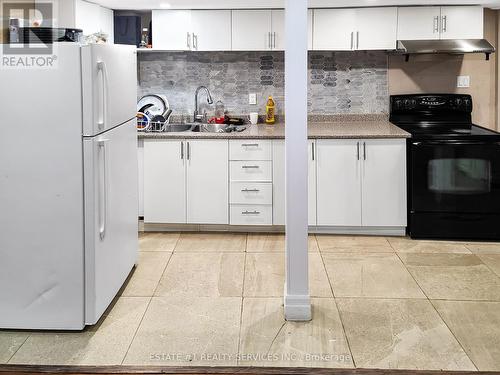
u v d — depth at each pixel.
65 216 3.17
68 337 3.22
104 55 3.32
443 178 4.84
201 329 3.31
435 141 4.82
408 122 5.61
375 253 4.60
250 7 5.21
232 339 3.19
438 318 3.42
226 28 5.32
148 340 3.18
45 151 3.13
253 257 4.55
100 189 3.24
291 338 3.19
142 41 5.45
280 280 4.06
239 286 3.96
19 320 3.27
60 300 3.24
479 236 4.89
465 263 4.35
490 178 4.80
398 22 5.23
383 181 4.95
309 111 5.72
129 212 4.00
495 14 5.51
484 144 4.77
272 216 5.12
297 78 3.24
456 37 5.23
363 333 3.24
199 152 5.08
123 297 3.78
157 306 3.63
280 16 5.28
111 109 3.47
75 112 3.10
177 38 5.35
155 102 5.73
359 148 4.93
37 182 3.15
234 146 5.05
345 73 5.65
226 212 5.15
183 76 5.73
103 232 3.33
